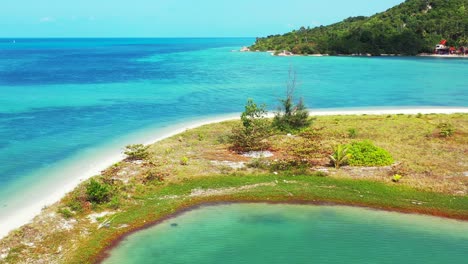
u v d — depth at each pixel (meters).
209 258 20.58
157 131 45.88
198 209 25.92
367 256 20.70
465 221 24.17
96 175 31.06
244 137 37.78
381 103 65.50
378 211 25.44
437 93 75.38
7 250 20.62
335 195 27.50
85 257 20.41
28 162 34.59
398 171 31.28
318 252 21.08
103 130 46.31
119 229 23.19
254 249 21.39
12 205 25.94
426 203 26.27
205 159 34.66
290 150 36.84
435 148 37.34
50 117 53.00
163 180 29.95
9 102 63.50
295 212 25.45
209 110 58.97
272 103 65.00
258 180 30.11
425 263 20.08
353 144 34.97
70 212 24.84
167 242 22.02
